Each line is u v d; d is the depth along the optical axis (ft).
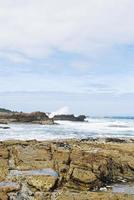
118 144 95.66
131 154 83.82
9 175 65.21
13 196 56.59
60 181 63.16
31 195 57.57
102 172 68.54
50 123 282.15
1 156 77.20
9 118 283.38
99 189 63.77
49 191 59.57
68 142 98.37
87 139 115.03
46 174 65.41
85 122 369.30
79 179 63.31
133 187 65.98
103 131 206.28
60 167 68.18
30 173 66.33
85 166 68.13
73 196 54.13
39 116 296.10
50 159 75.31
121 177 71.72
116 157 76.89
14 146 84.94
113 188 64.85
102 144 94.22
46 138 143.54
